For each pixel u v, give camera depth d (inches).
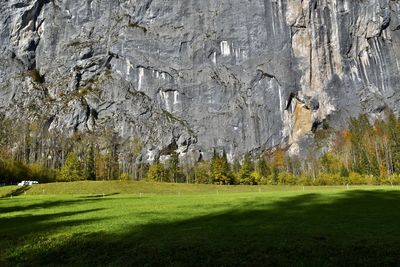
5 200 2588.6
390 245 931.3
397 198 1969.7
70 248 1037.8
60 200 2513.5
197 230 1150.3
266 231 1095.0
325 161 6766.7
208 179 6166.3
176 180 6387.8
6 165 5472.4
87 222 1392.7
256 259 893.8
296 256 898.1
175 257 932.0
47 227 1310.3
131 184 4087.1
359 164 6023.6
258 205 1768.0
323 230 1089.4
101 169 6294.3
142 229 1198.9
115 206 1977.1
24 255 1007.6
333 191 2471.7
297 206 1688.0
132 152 7810.0
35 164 6299.2
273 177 6127.0
